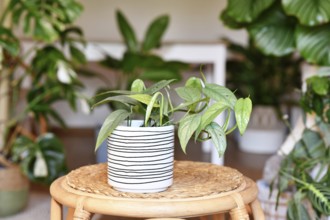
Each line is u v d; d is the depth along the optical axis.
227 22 1.94
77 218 0.85
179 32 4.15
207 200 0.86
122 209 0.83
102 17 4.10
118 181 0.91
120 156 0.91
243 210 0.88
